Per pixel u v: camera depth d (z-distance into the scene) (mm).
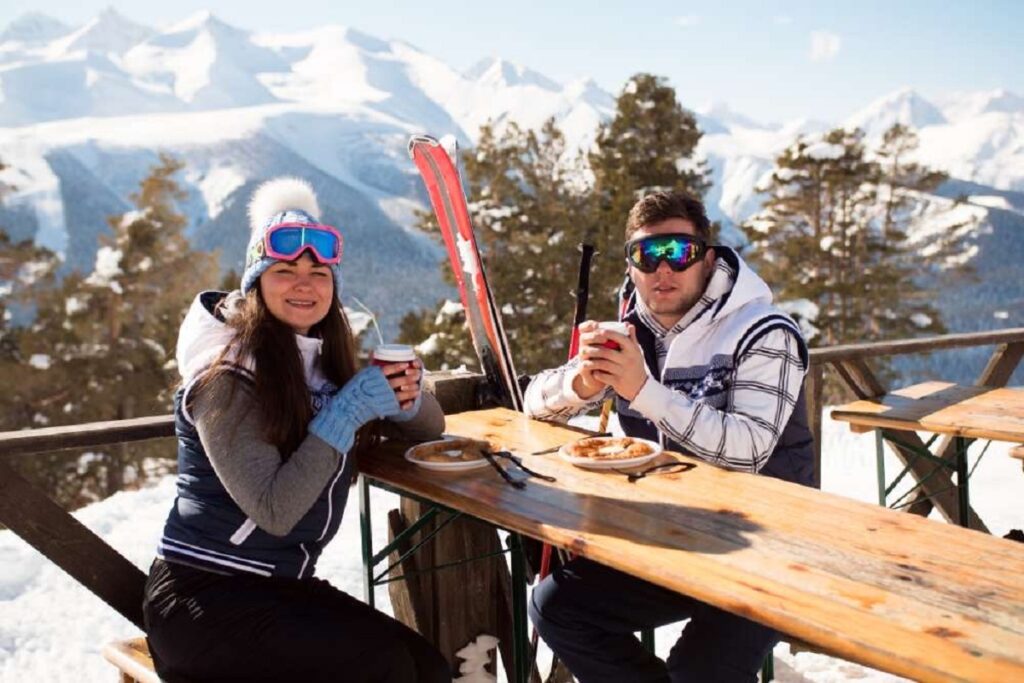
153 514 5781
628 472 2057
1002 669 1097
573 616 1981
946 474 3877
